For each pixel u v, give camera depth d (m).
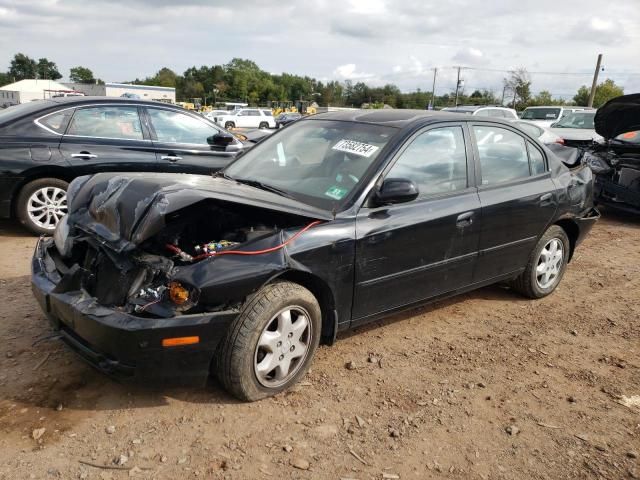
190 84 124.88
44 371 3.46
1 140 6.04
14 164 6.03
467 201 4.21
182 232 3.31
